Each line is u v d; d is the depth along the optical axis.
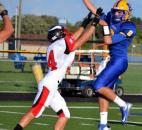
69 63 13.45
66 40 13.28
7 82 43.56
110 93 15.27
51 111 23.22
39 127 18.59
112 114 23.12
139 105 27.70
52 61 13.32
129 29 15.40
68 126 19.08
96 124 19.72
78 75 32.88
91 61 34.00
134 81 50.19
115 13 15.38
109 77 15.28
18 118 21.00
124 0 15.55
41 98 13.02
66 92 33.53
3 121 20.05
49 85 13.11
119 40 15.27
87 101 29.66
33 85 40.44
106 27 15.22
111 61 15.45
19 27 66.44
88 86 32.44
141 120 21.16
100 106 15.41
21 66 58.91
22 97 30.61
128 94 35.53
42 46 56.91
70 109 25.00
